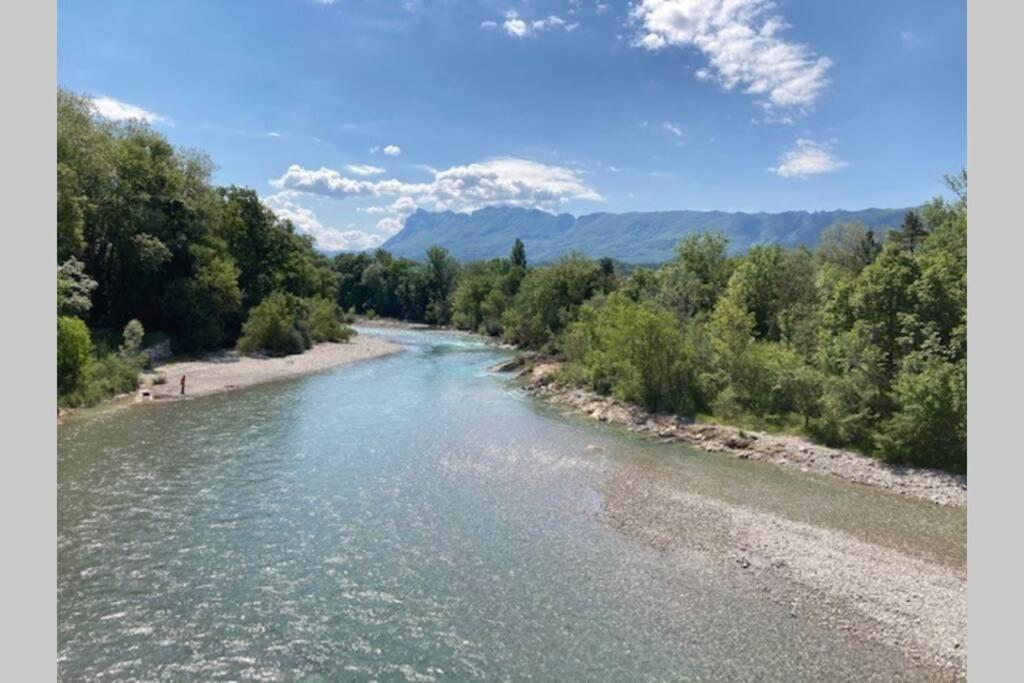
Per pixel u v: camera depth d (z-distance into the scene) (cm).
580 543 2345
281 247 9400
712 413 4462
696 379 4616
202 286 6781
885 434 3397
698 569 2150
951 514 2744
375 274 17925
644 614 1861
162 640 1673
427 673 1575
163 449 3356
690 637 1745
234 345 7681
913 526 2586
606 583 2042
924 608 1903
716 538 2408
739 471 3334
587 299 8906
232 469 3072
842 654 1673
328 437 3747
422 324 16038
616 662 1631
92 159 5800
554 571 2122
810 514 2703
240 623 1766
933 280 3800
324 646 1675
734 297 6384
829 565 2188
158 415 4106
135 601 1856
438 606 1888
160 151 7256
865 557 2261
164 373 5575
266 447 3475
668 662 1634
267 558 2156
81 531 2312
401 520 2522
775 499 2886
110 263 6334
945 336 3759
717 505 2777
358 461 3284
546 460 3428
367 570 2098
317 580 2022
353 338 10369
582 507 2714
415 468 3197
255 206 8794
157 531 2339
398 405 4803
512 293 12731
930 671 1602
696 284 7469
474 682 1545
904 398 3322
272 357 7281
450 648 1680
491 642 1712
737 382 4538
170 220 6819
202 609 1828
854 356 3791
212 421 4009
